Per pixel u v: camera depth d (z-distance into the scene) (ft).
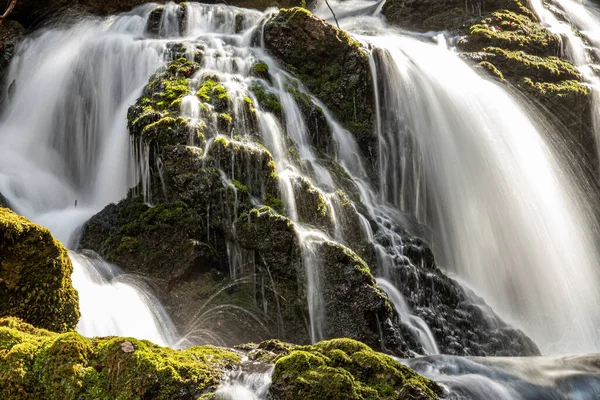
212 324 24.35
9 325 16.72
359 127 38.11
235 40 40.75
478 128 39.70
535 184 40.06
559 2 58.65
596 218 43.57
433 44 48.01
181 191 27.73
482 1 52.60
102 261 25.76
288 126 34.17
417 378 16.11
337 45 39.45
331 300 25.12
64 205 35.88
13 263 18.13
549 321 37.04
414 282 29.19
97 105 39.29
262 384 15.38
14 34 48.16
